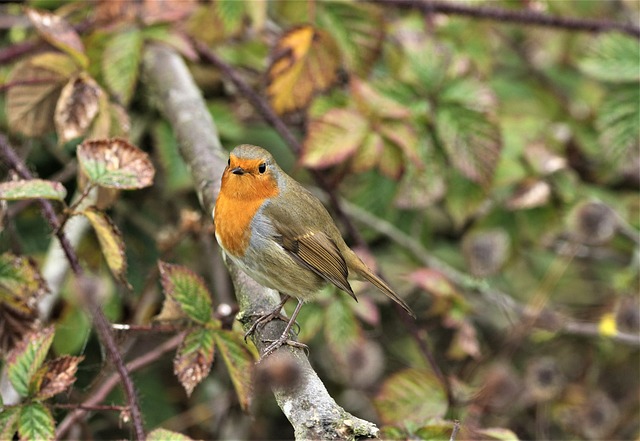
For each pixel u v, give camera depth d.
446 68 10.09
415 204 10.32
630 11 14.52
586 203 11.41
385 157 9.36
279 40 9.60
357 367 9.19
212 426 10.99
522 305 12.34
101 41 9.52
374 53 10.35
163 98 9.34
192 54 9.26
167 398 10.93
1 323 7.89
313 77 9.84
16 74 8.84
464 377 10.53
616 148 10.82
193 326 7.23
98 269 9.48
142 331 8.02
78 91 8.59
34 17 8.60
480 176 9.81
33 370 6.61
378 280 8.45
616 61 10.66
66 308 9.11
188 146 8.77
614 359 12.65
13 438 6.93
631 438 11.50
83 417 8.45
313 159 9.02
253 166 7.67
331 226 8.34
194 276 7.21
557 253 13.02
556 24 11.03
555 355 12.66
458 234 12.90
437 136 10.18
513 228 11.52
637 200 12.73
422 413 8.21
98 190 8.35
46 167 11.24
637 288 11.91
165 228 10.71
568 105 12.89
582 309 12.46
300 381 6.22
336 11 10.32
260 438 11.29
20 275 7.79
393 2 10.95
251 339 7.43
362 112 9.38
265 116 9.86
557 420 11.54
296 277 7.92
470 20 11.70
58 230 7.18
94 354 10.16
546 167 11.34
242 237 7.73
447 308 9.74
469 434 7.34
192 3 9.73
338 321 8.88
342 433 5.85
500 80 13.09
